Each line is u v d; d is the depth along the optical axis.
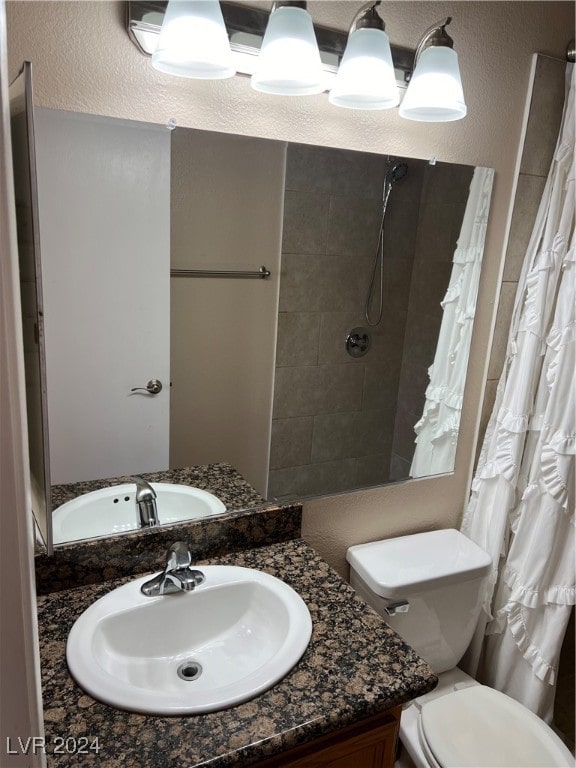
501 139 1.58
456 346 1.68
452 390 1.72
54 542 1.18
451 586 1.55
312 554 1.37
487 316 1.72
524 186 1.63
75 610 1.12
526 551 1.69
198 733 0.86
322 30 1.25
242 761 0.84
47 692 0.92
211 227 1.25
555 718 1.95
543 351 1.63
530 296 1.63
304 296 1.41
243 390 1.39
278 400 1.44
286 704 0.92
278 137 1.28
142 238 1.18
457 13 1.42
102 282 1.16
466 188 1.56
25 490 0.37
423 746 1.36
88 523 1.22
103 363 1.20
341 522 1.62
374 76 1.19
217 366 1.34
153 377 1.26
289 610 1.13
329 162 1.35
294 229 1.35
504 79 1.54
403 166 1.45
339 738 1.00
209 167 1.22
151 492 1.29
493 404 1.79
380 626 1.12
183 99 1.16
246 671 1.10
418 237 1.53
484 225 1.62
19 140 0.88
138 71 1.11
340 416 1.54
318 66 1.14
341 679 0.98
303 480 1.53
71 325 1.15
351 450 1.59
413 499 1.74
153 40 1.07
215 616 1.20
